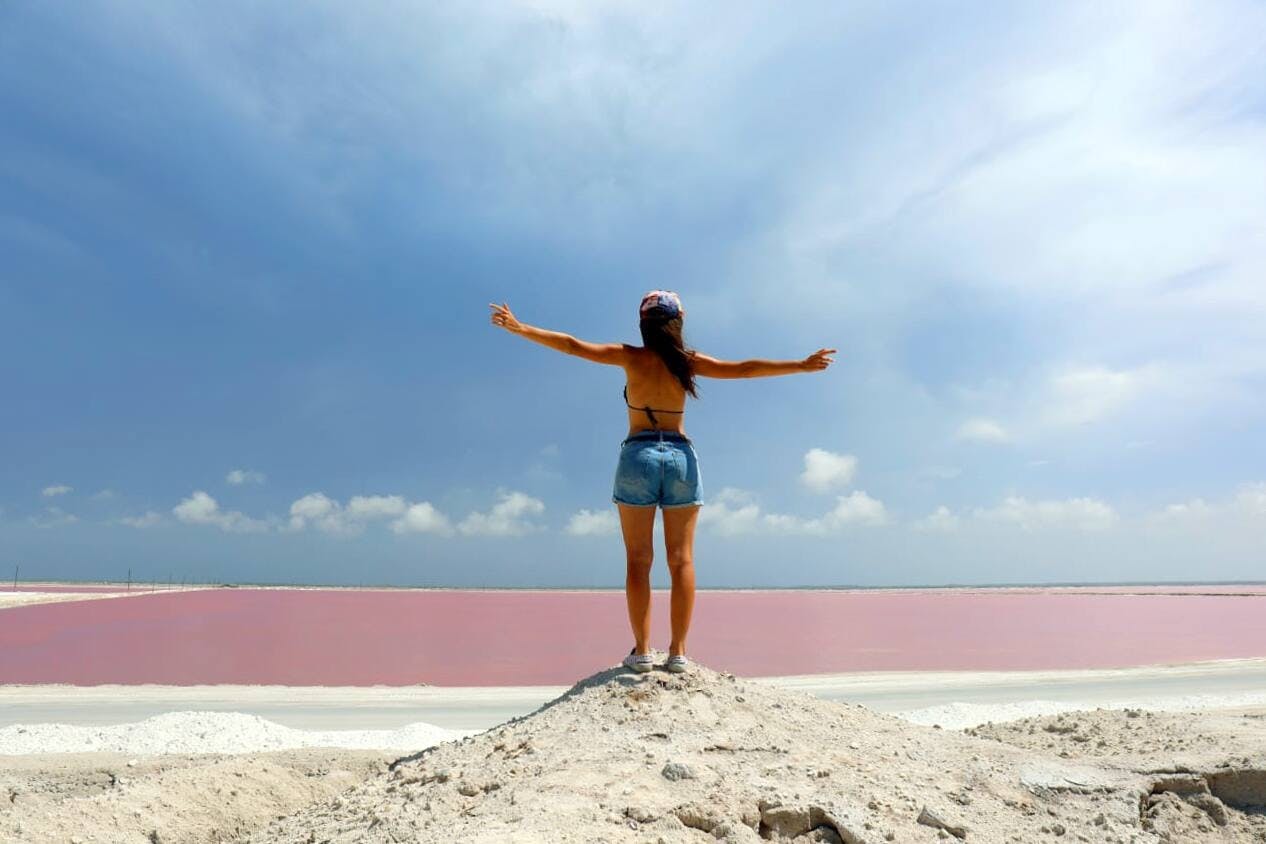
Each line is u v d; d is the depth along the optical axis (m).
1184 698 12.98
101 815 4.24
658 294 4.51
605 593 117.69
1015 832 3.25
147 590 82.69
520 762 3.48
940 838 3.04
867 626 35.75
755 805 3.05
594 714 3.91
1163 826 3.56
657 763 3.34
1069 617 43.81
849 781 3.40
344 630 32.38
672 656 4.45
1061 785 3.73
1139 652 23.88
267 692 14.07
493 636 29.47
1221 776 3.93
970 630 33.16
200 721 9.52
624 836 2.66
